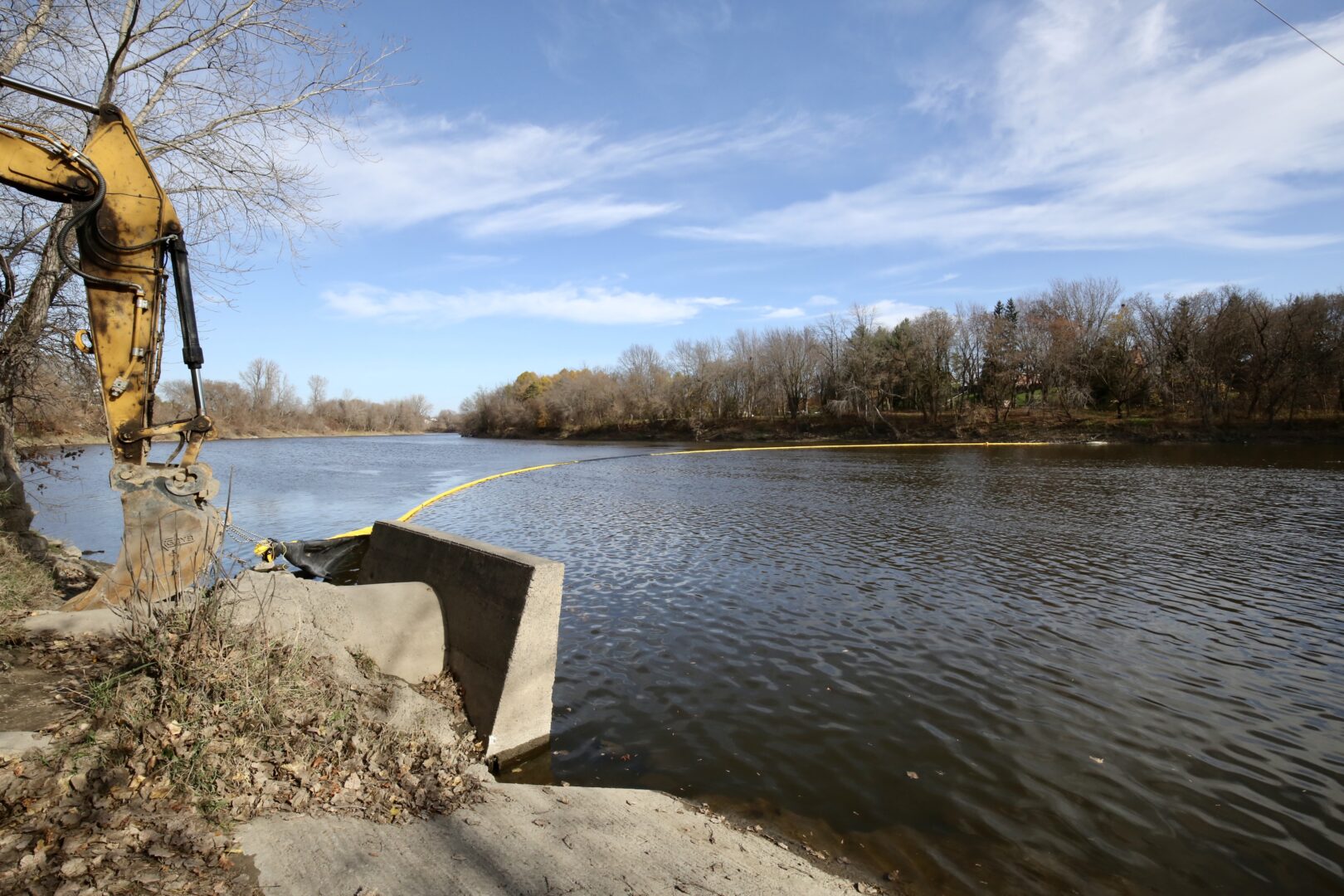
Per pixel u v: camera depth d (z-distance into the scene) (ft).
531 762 19.76
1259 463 119.75
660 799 17.62
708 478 110.93
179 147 34.06
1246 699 24.80
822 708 23.89
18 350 32.81
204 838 11.68
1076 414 215.51
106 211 20.27
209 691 15.20
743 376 276.21
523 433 358.84
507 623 19.71
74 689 15.52
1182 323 196.95
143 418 21.11
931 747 21.20
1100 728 22.54
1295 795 18.76
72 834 10.85
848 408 237.04
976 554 48.85
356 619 20.94
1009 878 15.28
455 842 13.53
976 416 221.66
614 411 313.94
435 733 18.03
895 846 16.35
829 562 46.34
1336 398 187.01
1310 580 41.22
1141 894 14.84
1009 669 27.53
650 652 29.22
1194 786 19.17
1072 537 55.26
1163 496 78.95
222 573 19.52
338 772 14.89
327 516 70.74
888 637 31.14
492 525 64.80
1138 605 36.27
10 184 18.86
